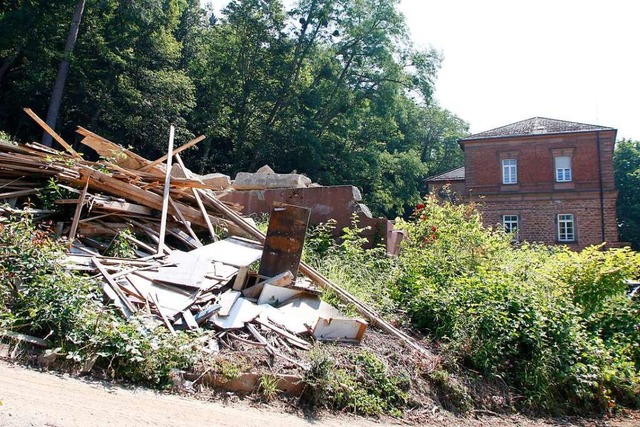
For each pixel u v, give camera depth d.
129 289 5.74
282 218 7.11
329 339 6.04
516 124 34.19
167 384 4.59
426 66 37.12
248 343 5.45
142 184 8.45
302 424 4.53
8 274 5.04
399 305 7.72
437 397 5.88
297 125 33.66
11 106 28.08
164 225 7.71
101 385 4.29
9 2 27.34
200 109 35.03
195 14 39.28
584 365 6.94
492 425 5.76
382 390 5.51
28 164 7.74
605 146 30.81
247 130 35.81
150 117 28.78
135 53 29.86
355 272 8.42
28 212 6.55
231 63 34.59
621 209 48.03
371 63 36.75
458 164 58.31
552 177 31.48
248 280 6.77
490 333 6.78
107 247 7.14
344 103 36.03
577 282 8.54
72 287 5.05
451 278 8.21
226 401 4.64
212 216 8.95
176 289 6.08
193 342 5.02
